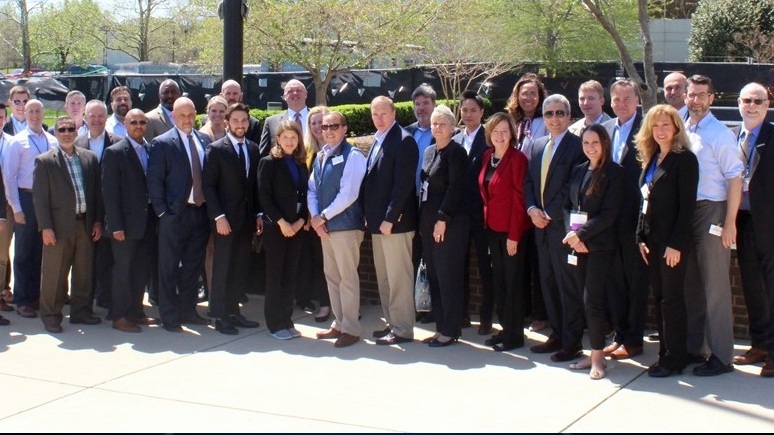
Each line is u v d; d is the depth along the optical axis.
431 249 7.11
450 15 19.66
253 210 7.69
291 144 7.32
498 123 6.77
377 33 18.02
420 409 5.61
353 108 17.72
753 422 5.31
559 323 6.86
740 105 6.35
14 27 40.12
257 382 6.24
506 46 21.59
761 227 6.21
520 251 6.86
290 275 7.49
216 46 20.06
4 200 7.98
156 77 20.72
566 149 6.56
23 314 8.24
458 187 6.87
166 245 7.64
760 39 25.33
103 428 5.31
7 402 5.87
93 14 37.28
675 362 6.19
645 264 6.55
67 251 7.77
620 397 5.79
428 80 21.23
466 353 6.92
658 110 5.93
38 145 8.36
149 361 6.81
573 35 21.75
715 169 6.15
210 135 8.17
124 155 7.64
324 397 5.88
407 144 6.98
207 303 8.82
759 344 6.47
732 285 7.05
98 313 8.47
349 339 7.20
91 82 21.20
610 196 6.05
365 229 7.62
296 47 17.98
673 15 35.03
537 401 5.73
